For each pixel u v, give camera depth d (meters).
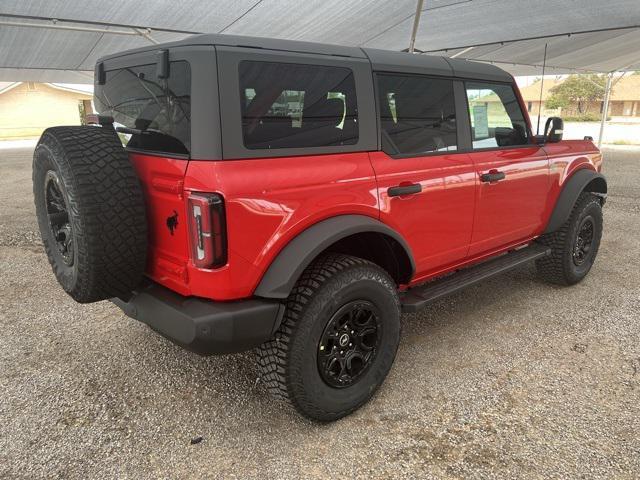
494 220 3.45
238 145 2.11
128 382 3.00
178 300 2.24
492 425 2.55
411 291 3.13
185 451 2.40
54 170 2.27
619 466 2.24
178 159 2.15
